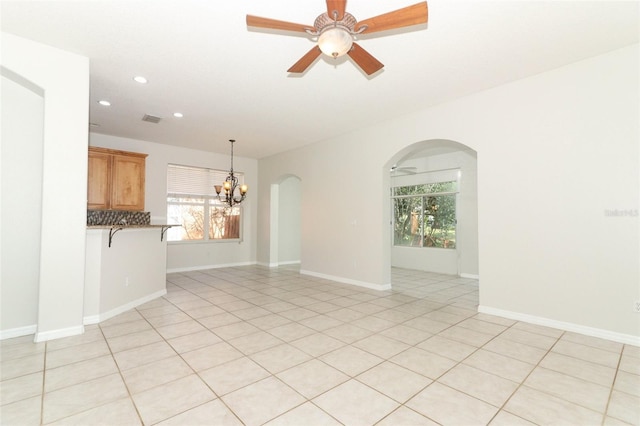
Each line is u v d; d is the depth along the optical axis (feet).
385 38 9.12
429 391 6.82
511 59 10.32
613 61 9.80
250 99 13.80
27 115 10.15
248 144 21.86
